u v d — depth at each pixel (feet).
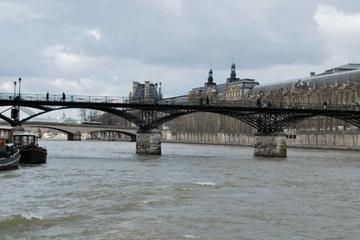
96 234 86.53
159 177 180.75
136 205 114.83
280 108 335.67
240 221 99.71
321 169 230.68
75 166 228.84
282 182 170.19
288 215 106.93
